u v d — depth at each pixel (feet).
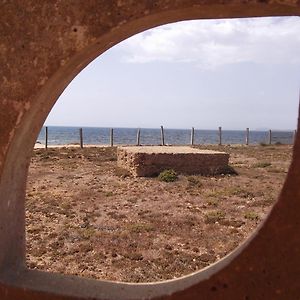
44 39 8.18
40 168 50.06
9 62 8.31
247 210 29.63
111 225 25.05
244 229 24.59
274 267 7.23
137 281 16.72
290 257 7.15
